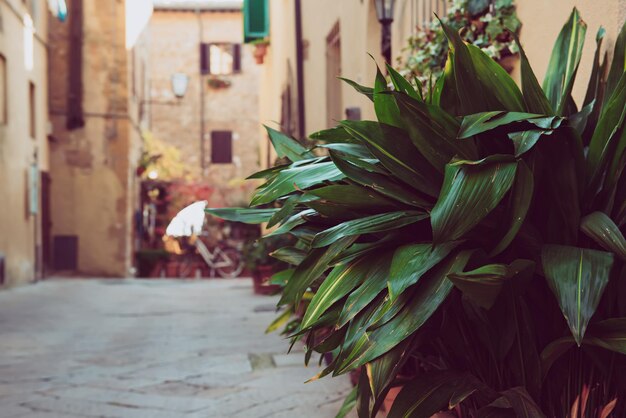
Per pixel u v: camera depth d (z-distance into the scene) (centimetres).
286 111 1244
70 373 469
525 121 167
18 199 1395
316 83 918
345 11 727
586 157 178
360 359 158
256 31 1493
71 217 1841
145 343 612
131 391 408
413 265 159
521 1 298
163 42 2745
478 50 177
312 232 198
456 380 166
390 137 175
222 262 2044
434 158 169
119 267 1862
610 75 189
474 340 177
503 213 164
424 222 178
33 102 1568
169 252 2066
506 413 158
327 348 179
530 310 172
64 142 1834
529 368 163
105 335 672
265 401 374
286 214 191
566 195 166
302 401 371
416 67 386
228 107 2759
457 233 152
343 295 169
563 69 205
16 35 1388
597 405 166
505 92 175
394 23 556
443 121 171
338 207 182
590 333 151
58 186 1836
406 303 161
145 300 1097
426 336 172
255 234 2008
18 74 1405
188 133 2750
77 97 1827
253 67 2767
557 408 170
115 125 1864
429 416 159
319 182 190
